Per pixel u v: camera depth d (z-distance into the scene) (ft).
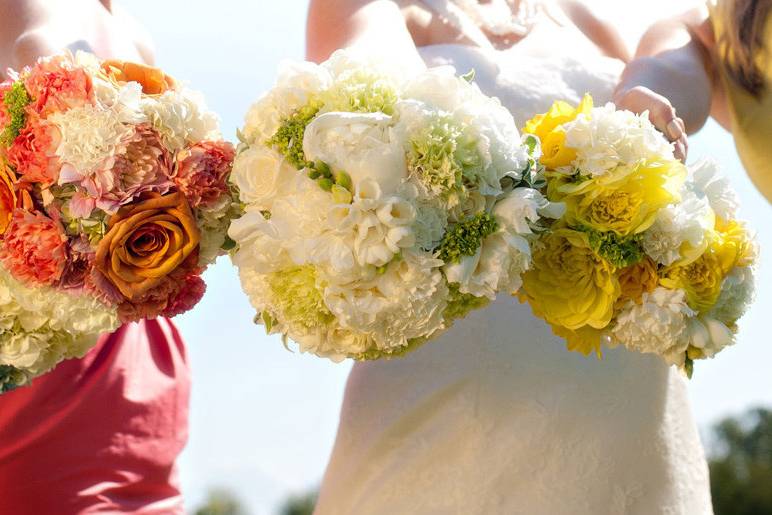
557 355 7.55
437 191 5.38
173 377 8.54
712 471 39.70
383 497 7.60
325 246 5.36
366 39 7.36
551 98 7.77
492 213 5.56
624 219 5.85
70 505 7.76
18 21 7.20
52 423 7.80
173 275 5.74
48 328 5.92
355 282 5.44
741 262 6.24
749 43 8.01
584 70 7.98
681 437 7.79
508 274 5.64
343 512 7.80
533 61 8.00
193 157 5.67
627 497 7.48
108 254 5.59
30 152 5.60
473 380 7.54
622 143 5.83
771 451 40.01
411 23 8.19
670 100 7.63
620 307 6.11
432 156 5.37
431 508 7.46
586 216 5.91
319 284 5.52
